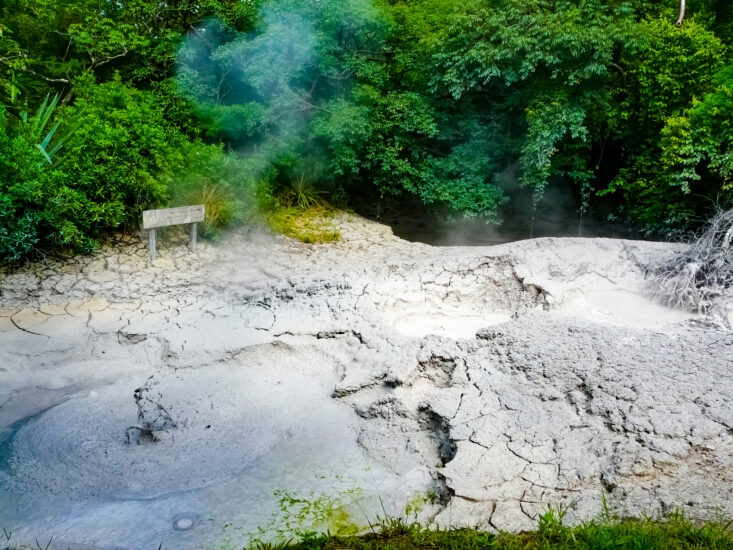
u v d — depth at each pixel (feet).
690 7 34.40
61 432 12.45
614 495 9.14
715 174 27.20
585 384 12.25
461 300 19.22
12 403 13.98
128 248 24.34
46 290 20.63
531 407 11.81
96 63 32.58
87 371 15.57
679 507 8.48
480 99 33.76
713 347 13.47
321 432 12.41
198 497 10.23
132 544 8.96
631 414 11.05
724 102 25.68
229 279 22.38
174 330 17.16
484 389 12.61
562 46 28.60
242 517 9.63
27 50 31.94
